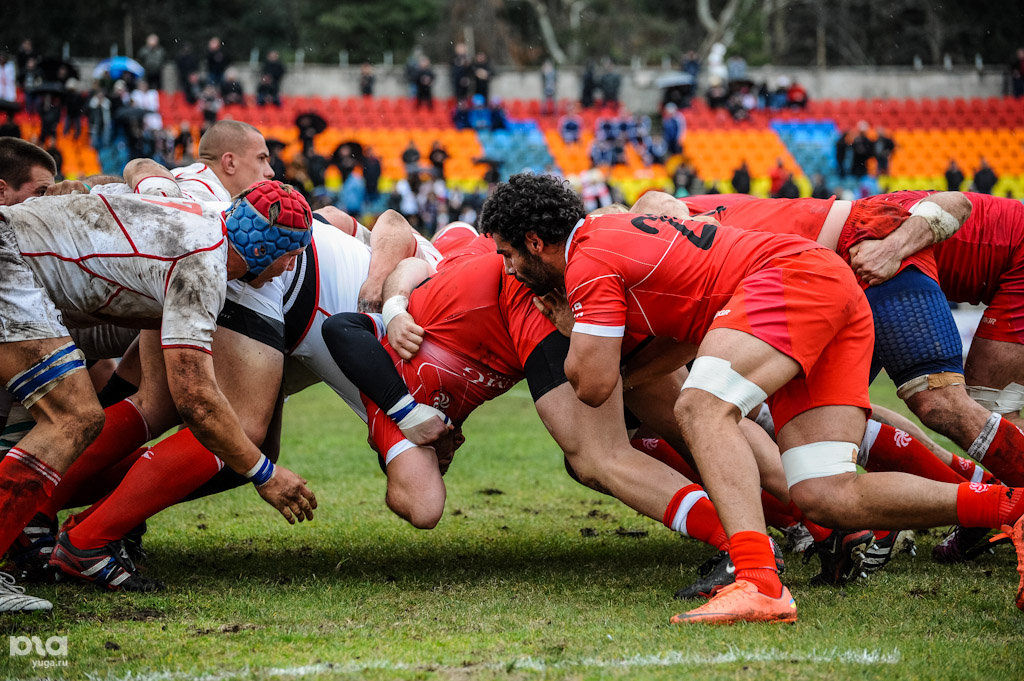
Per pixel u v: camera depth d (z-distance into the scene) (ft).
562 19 364.38
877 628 29.76
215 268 33.42
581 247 33.40
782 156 241.55
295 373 43.60
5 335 31.53
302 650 28.45
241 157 45.34
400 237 43.80
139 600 34.09
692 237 33.68
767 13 351.25
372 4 329.72
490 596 34.78
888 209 39.70
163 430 39.81
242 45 313.53
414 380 39.50
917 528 32.12
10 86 214.69
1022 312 42.27
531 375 36.94
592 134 242.99
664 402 40.45
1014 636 29.01
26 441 31.83
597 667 26.35
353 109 241.96
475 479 61.31
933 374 38.68
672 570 38.78
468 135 237.86
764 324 31.53
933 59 335.06
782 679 25.39
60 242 32.78
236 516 50.11
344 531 46.57
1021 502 30.40
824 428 32.65
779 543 44.55
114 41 296.71
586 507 52.75
